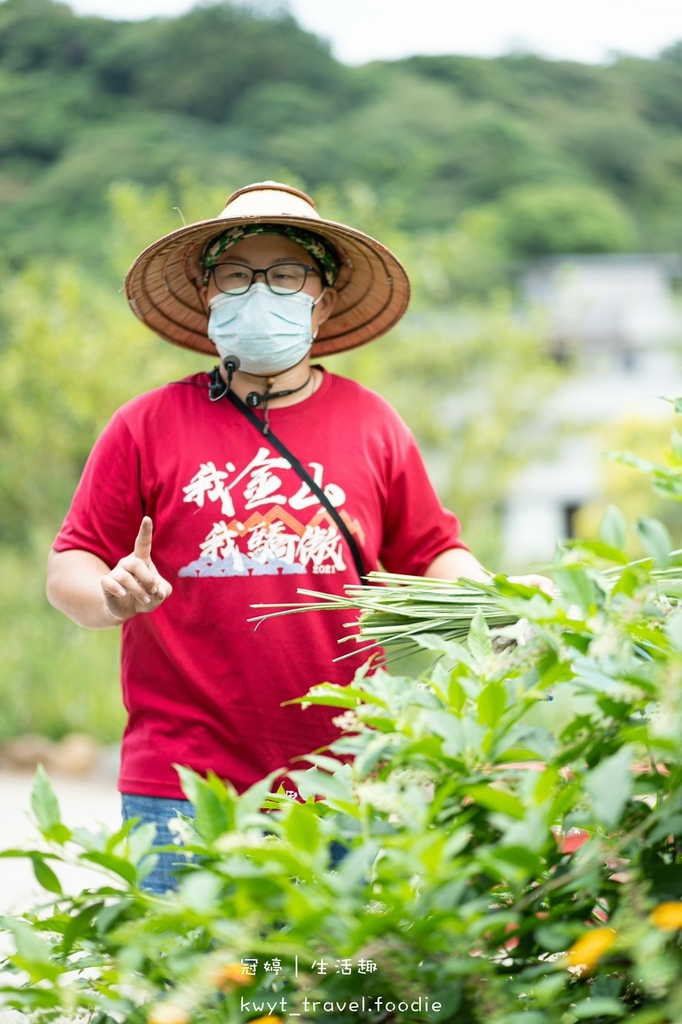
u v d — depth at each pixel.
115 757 12.67
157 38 59.62
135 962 1.88
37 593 15.84
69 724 13.65
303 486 3.76
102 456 3.85
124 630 3.81
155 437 3.80
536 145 67.75
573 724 2.03
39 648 14.66
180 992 1.82
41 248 40.56
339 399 3.97
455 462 19.08
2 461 15.84
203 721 3.61
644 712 2.12
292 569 3.68
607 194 68.38
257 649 3.62
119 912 1.99
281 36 62.19
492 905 2.14
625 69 78.00
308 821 1.80
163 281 4.15
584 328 41.53
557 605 2.07
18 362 15.54
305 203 3.99
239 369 3.88
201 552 3.68
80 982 2.05
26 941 1.92
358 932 1.76
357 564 3.80
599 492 23.89
